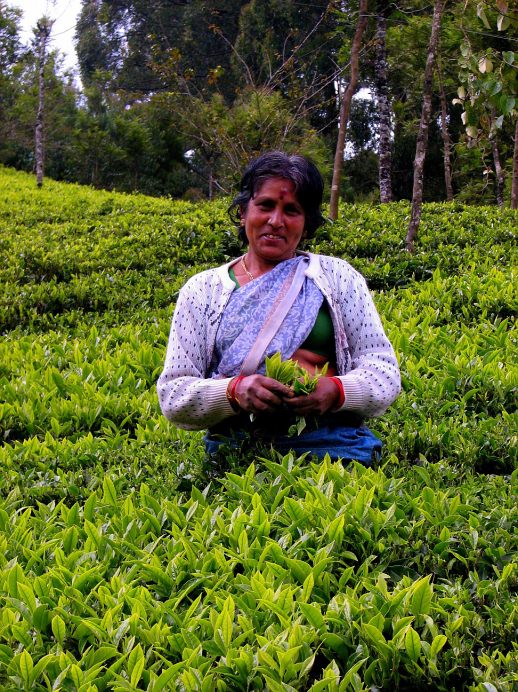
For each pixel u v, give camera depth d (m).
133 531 3.05
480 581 2.71
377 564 2.86
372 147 31.80
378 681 2.30
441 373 4.93
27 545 3.02
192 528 3.09
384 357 3.41
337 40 29.41
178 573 2.75
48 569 2.76
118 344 6.72
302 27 30.73
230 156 16.78
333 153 30.39
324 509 2.95
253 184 3.44
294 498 3.20
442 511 3.10
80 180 28.78
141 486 3.39
